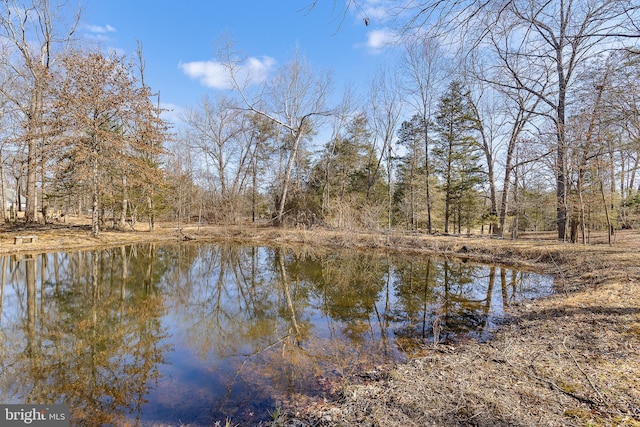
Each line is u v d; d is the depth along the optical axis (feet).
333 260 47.16
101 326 21.04
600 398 9.98
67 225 63.82
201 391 12.82
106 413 11.42
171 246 58.34
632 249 33.94
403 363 14.64
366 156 93.66
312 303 26.66
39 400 12.42
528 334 16.87
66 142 47.37
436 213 89.66
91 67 48.16
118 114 51.85
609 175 36.14
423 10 9.00
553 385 11.05
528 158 48.88
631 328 15.10
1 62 55.98
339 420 10.05
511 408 9.84
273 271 41.34
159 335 19.72
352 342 17.79
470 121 69.51
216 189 94.89
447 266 41.01
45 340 18.57
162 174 59.16
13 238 48.75
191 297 29.43
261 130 94.07
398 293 29.07
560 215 46.01
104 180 55.62
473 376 12.34
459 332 18.72
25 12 56.24
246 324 22.09
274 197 83.35
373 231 60.95
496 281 32.42
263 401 11.88
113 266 40.42
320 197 87.71
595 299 20.62
